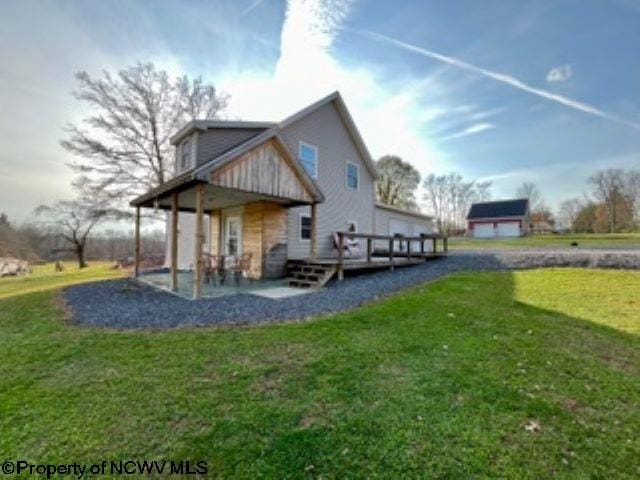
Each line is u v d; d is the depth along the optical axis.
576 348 4.45
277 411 2.92
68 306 7.25
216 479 2.19
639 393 3.32
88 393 3.28
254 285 9.84
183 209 13.35
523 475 2.21
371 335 4.84
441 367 3.79
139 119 19.59
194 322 5.64
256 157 8.76
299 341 4.61
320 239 13.34
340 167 14.58
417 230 21.30
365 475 2.20
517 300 7.06
